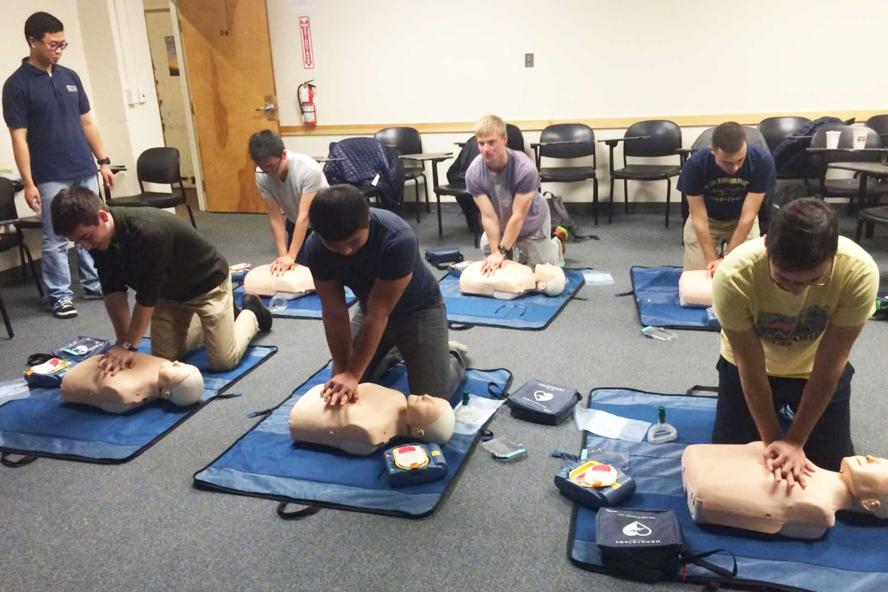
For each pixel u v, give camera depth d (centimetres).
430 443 207
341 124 593
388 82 571
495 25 535
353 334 230
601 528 160
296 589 157
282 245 366
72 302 369
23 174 346
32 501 195
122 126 514
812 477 162
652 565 154
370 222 190
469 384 253
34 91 346
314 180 340
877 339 285
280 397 253
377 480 195
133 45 510
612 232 493
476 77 551
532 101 545
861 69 479
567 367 269
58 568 167
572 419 228
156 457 215
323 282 200
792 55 487
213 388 259
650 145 514
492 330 310
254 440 218
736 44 494
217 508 188
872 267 147
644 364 269
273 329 322
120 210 226
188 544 174
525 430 222
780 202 439
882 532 163
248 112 602
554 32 525
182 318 275
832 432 176
